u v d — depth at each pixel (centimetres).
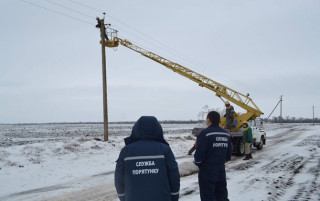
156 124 323
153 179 298
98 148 1622
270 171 1067
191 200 680
